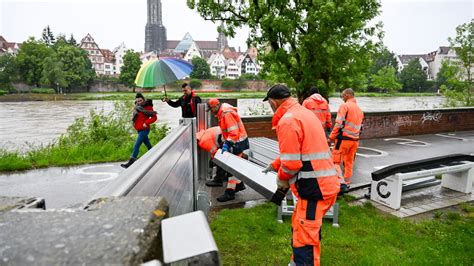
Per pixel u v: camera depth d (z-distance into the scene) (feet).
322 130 9.26
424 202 17.35
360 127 18.86
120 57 388.16
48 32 414.00
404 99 184.55
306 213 9.04
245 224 14.20
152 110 26.22
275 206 16.28
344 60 33.60
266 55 35.06
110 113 38.78
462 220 15.11
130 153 30.78
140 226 2.38
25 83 250.16
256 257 11.73
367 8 33.68
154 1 636.89
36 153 30.04
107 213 2.63
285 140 8.72
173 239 2.27
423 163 17.35
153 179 5.20
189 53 466.70
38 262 1.88
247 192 18.84
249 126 29.81
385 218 15.23
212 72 408.46
